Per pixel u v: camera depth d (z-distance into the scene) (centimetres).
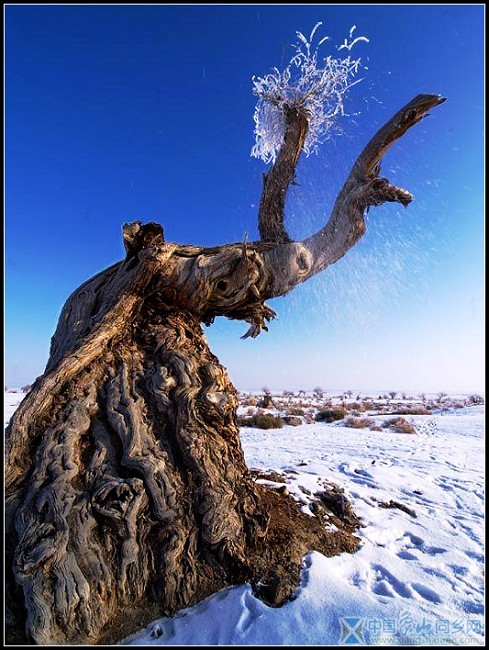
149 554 322
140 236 445
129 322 437
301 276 480
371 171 466
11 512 315
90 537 306
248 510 378
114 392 381
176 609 313
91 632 278
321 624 298
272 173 508
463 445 1257
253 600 319
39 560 282
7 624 277
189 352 429
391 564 407
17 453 340
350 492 599
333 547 420
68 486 322
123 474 348
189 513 346
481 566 421
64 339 430
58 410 366
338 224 476
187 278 453
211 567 339
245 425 1811
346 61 476
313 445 1212
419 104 412
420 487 708
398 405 3662
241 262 451
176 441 375
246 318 513
